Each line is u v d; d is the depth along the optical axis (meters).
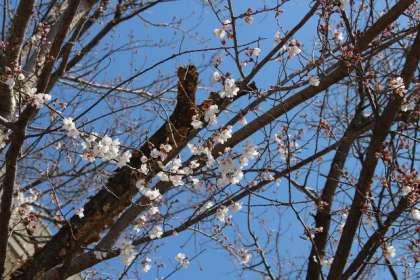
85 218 4.24
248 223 4.35
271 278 4.34
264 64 3.94
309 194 4.67
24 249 5.20
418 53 3.95
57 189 5.41
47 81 3.71
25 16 4.14
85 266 4.16
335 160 5.19
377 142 3.98
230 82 3.83
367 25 4.18
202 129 4.00
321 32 4.05
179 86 4.33
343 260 3.96
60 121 4.55
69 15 3.60
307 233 4.25
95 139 3.98
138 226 4.15
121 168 4.37
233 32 3.86
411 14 4.73
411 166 4.46
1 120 3.63
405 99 4.03
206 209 4.30
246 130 4.12
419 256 4.16
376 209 4.00
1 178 4.29
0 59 4.31
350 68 4.12
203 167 4.19
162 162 3.91
